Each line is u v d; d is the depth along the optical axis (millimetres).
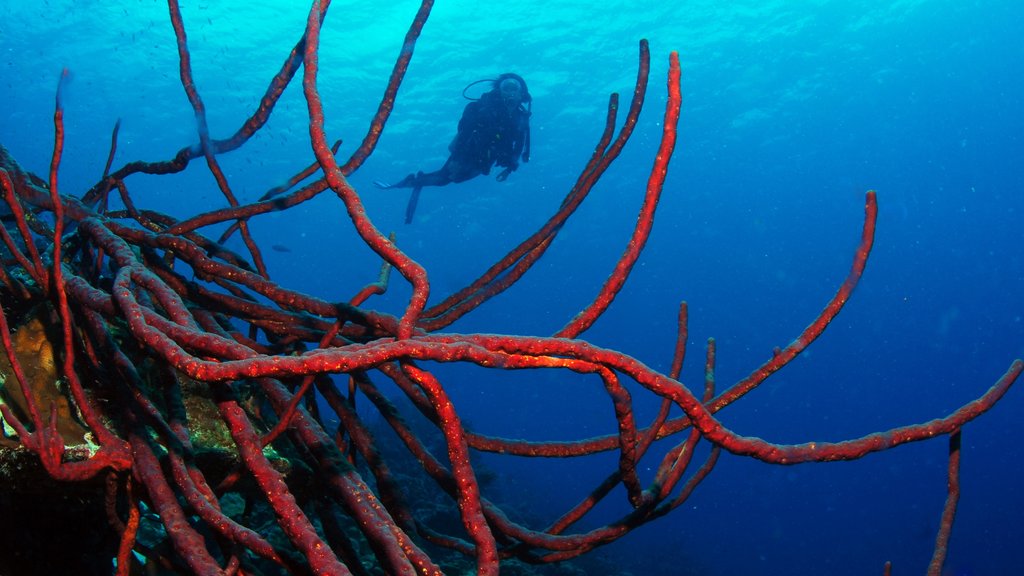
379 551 1654
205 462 2344
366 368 1278
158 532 3223
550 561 2283
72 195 2895
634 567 17609
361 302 2287
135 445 1812
